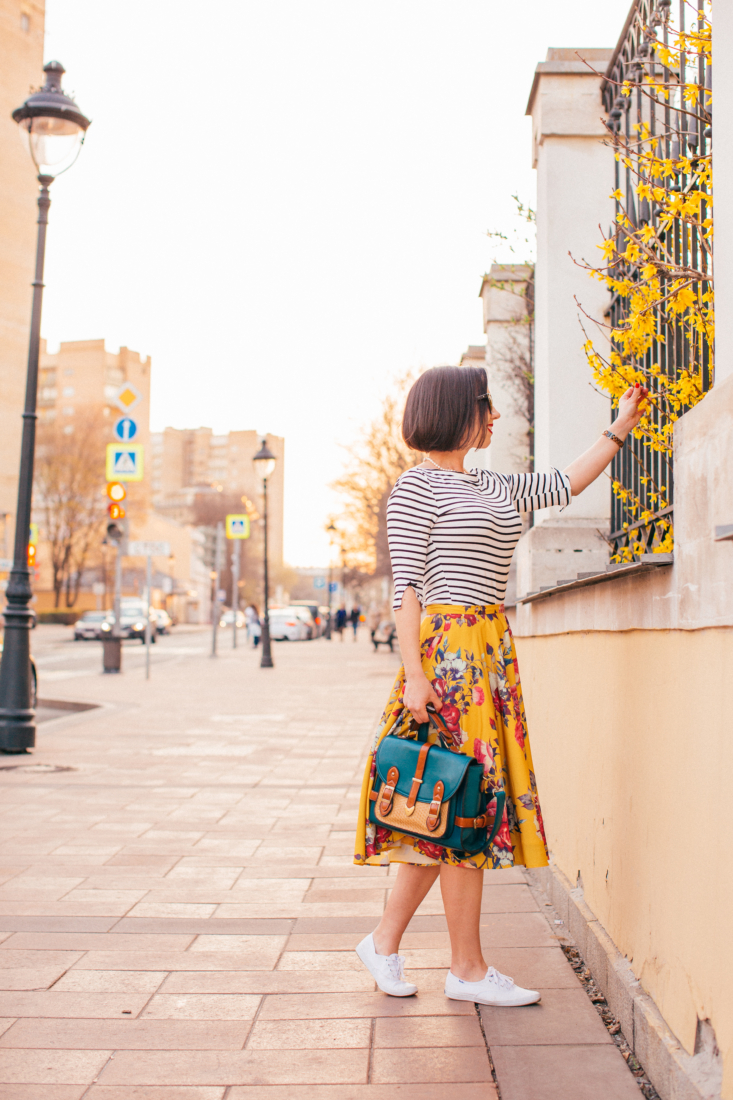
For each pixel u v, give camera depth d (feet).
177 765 24.70
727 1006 6.30
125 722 35.09
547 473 9.84
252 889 13.57
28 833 16.94
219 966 10.60
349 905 12.84
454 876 9.30
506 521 9.32
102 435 206.28
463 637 9.02
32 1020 9.16
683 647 7.45
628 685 9.14
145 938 11.53
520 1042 8.50
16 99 160.97
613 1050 8.34
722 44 7.03
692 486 7.23
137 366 330.13
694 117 9.45
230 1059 8.30
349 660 85.97
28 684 27.32
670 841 7.67
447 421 9.52
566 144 15.65
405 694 8.84
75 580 230.48
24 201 165.37
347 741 29.60
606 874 9.91
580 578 11.11
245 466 508.53
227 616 238.07
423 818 8.57
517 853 9.11
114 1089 7.77
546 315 15.57
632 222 11.50
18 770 23.82
